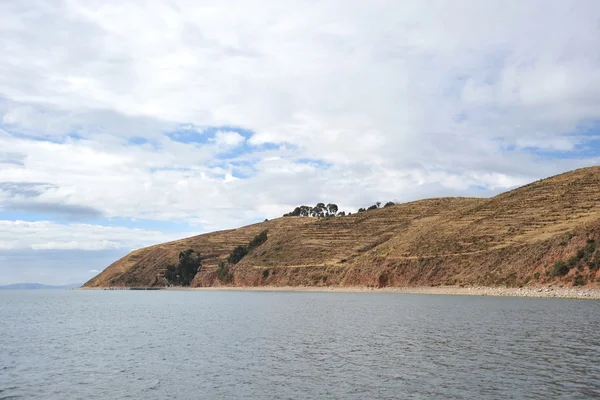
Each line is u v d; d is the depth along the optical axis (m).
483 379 26.44
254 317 61.66
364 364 30.95
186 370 30.59
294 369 30.05
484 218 130.38
